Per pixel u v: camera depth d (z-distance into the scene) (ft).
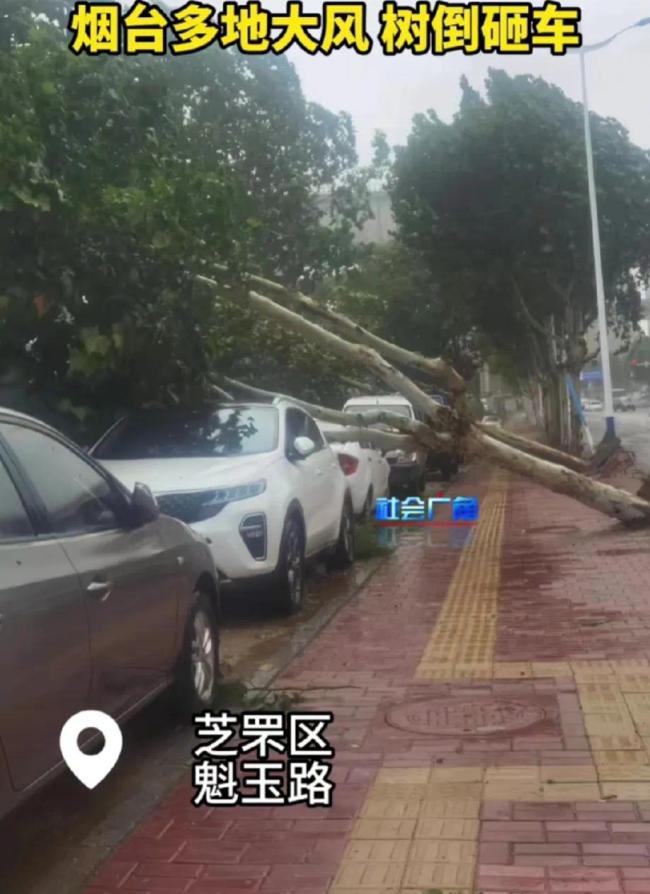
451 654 26.05
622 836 14.89
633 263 108.68
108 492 18.34
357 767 18.13
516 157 99.30
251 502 29.91
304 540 33.40
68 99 32.27
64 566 15.06
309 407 42.88
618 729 19.51
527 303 115.14
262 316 44.57
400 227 107.86
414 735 19.74
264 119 59.00
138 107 34.09
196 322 34.35
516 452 44.93
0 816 12.80
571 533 48.11
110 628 16.25
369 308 65.31
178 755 19.36
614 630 27.66
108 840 15.67
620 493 46.29
